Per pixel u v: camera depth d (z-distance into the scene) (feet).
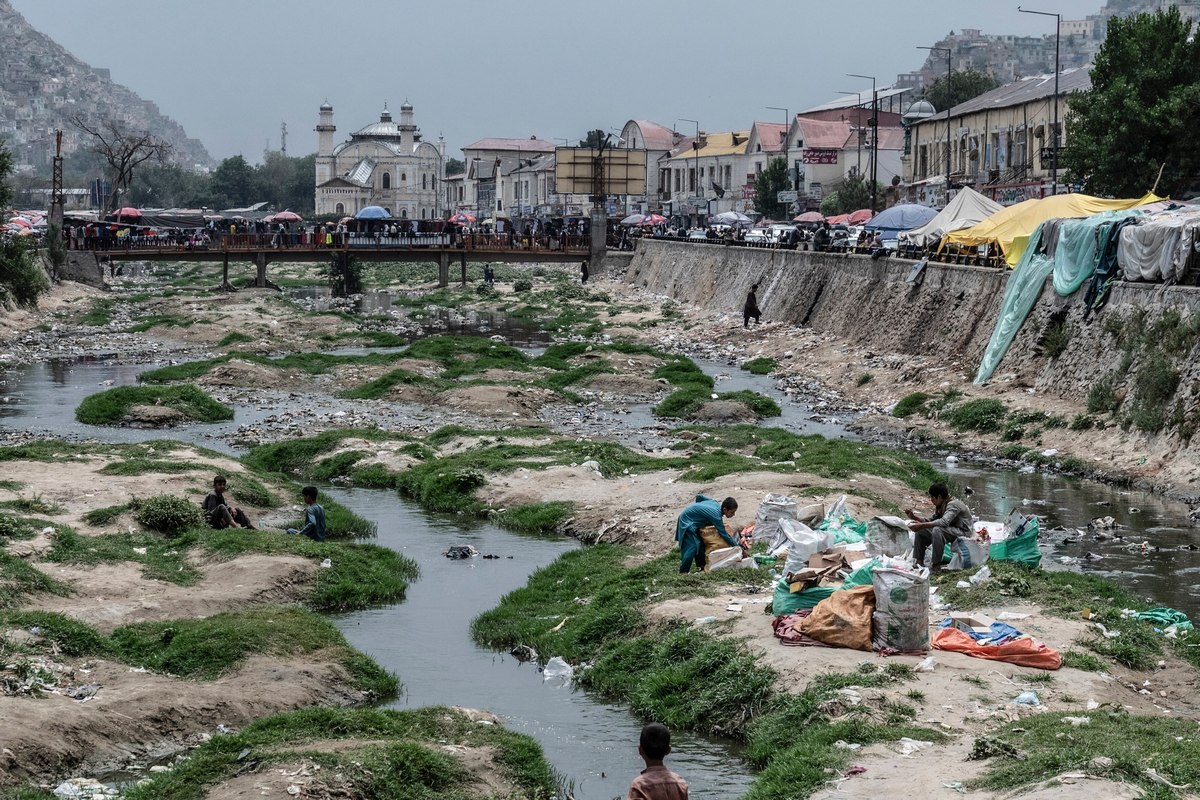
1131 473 111.14
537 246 353.10
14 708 53.57
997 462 122.01
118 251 318.65
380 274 422.41
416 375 163.32
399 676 66.18
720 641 62.64
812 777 47.70
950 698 54.75
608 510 96.73
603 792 51.70
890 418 143.84
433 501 105.40
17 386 170.30
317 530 89.04
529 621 73.46
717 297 271.28
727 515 76.74
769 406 148.56
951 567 73.67
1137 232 128.98
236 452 127.03
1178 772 44.21
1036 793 42.50
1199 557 87.15
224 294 307.78
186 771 49.24
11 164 256.11
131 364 194.80
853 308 200.34
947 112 319.06
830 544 73.36
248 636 65.16
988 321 156.76
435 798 48.83
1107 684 57.82
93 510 90.79
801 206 379.35
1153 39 198.08
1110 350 128.47
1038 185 246.47
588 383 166.50
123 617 69.46
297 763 48.55
